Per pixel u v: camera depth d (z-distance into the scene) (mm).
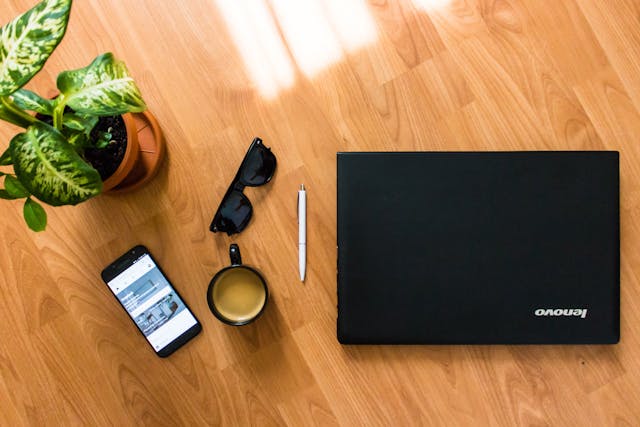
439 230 806
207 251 844
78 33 843
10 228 847
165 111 846
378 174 805
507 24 845
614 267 800
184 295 843
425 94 845
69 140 657
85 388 851
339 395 841
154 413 849
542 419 831
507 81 843
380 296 810
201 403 845
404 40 848
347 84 848
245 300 821
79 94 610
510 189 803
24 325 849
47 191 556
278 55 851
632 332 829
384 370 839
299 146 846
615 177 798
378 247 809
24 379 849
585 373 830
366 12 849
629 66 841
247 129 849
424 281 808
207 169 848
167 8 845
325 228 843
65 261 849
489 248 806
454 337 808
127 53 845
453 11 848
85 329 851
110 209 848
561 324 803
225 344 844
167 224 847
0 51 537
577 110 842
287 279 842
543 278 802
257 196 843
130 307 835
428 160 805
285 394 844
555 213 801
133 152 743
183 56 848
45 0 542
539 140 842
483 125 843
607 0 842
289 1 849
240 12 849
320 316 841
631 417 825
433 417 836
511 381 833
